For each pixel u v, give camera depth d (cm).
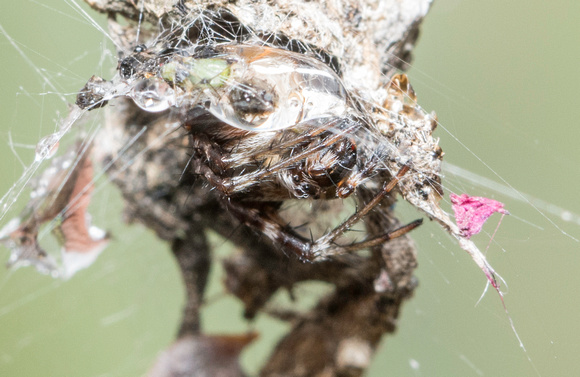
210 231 6
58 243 6
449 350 7
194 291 6
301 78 5
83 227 6
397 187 5
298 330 6
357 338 6
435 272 7
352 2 5
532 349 7
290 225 6
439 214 5
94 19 6
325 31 5
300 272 6
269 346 7
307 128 5
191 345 6
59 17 6
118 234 7
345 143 5
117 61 6
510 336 7
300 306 6
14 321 7
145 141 6
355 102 5
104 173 6
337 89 5
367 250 6
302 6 5
